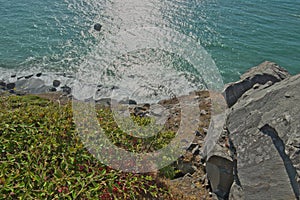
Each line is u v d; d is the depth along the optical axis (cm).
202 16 3048
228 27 2769
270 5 3303
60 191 541
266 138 540
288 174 471
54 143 634
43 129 684
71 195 541
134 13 3180
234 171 595
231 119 662
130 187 574
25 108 872
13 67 2064
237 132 617
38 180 552
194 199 620
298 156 448
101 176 580
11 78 1856
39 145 629
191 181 687
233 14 3084
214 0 3538
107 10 3259
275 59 2236
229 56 2238
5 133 659
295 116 504
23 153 609
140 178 609
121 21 2977
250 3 3388
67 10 3244
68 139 669
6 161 584
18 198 518
